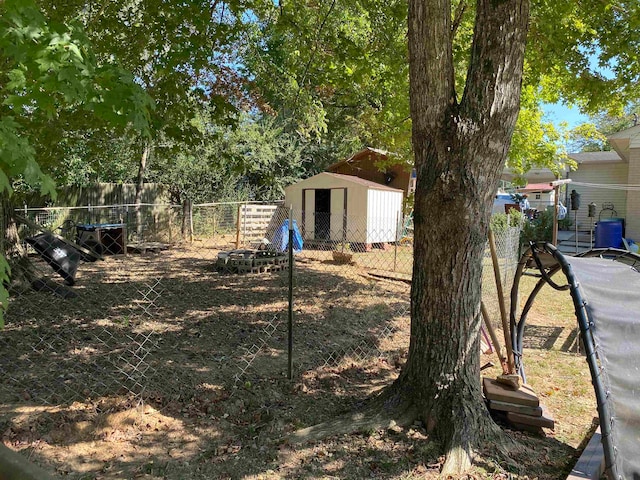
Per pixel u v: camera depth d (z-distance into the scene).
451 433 2.98
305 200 16.19
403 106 7.95
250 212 15.54
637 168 14.46
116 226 11.73
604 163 17.12
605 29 5.85
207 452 2.98
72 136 7.25
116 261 10.77
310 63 7.20
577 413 3.76
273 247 13.39
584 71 6.23
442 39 2.92
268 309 6.56
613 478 2.21
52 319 5.58
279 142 20.06
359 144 12.38
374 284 8.81
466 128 2.84
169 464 2.82
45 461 2.77
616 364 2.42
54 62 2.19
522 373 4.15
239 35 7.33
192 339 5.06
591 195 17.48
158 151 7.04
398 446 3.00
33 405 3.35
